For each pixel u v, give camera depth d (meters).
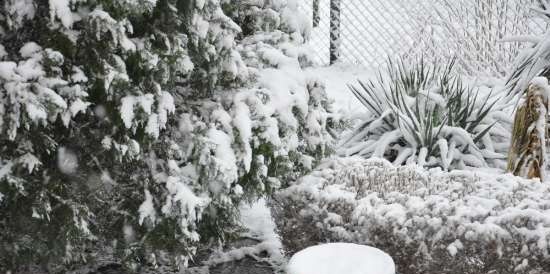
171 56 3.31
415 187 3.82
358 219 3.43
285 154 3.77
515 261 3.12
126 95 3.20
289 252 4.00
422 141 5.52
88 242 3.69
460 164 5.43
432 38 9.15
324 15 10.45
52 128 3.19
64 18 2.97
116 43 3.04
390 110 5.73
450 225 3.20
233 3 4.03
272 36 4.13
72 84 3.12
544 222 3.15
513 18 9.48
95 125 3.30
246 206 5.09
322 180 3.91
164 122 3.30
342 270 2.71
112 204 3.53
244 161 3.53
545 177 4.65
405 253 3.31
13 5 3.01
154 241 3.45
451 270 3.21
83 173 3.32
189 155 3.51
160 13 3.32
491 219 3.19
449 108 5.61
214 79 3.60
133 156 3.30
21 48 3.04
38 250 3.31
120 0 2.99
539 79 4.49
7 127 2.88
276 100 3.82
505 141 5.96
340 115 4.67
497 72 8.84
